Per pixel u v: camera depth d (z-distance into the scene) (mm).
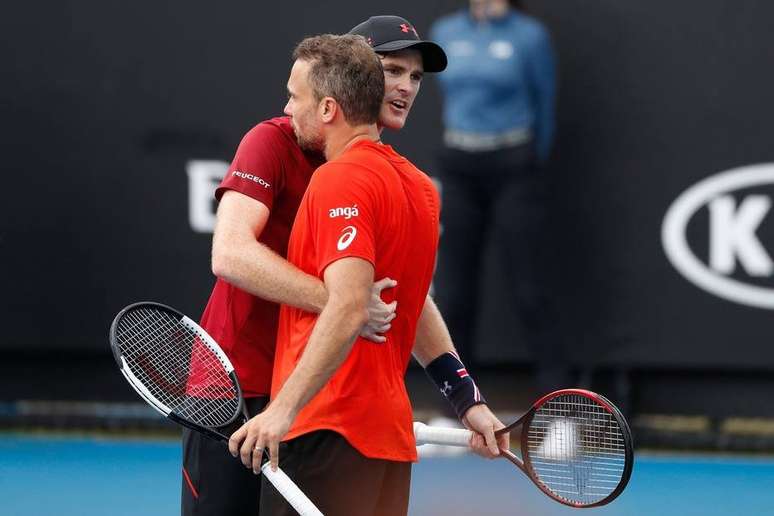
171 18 25406
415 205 12016
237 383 12586
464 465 25000
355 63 11938
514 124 24828
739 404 25516
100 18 25578
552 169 24969
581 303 25141
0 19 25734
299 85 12195
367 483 11750
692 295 24922
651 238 24906
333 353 11102
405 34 12992
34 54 25750
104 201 25859
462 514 20891
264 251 12188
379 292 11633
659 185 24812
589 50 24766
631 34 24656
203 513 13508
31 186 25953
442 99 25047
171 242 25781
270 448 11117
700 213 24781
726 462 25750
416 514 20859
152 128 25625
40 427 27766
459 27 24812
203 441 13438
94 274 26000
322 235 11391
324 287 11641
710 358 24953
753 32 24391
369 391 11734
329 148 12094
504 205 25062
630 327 25047
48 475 24031
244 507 13547
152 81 25547
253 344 13352
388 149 12062
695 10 24500
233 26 25250
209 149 25531
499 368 25891
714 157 24672
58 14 25641
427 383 26109
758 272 24703
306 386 11125
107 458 25547
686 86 24625
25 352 26672
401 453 11984
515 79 24625
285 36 25141
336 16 24953
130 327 12969
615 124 24812
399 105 13125
